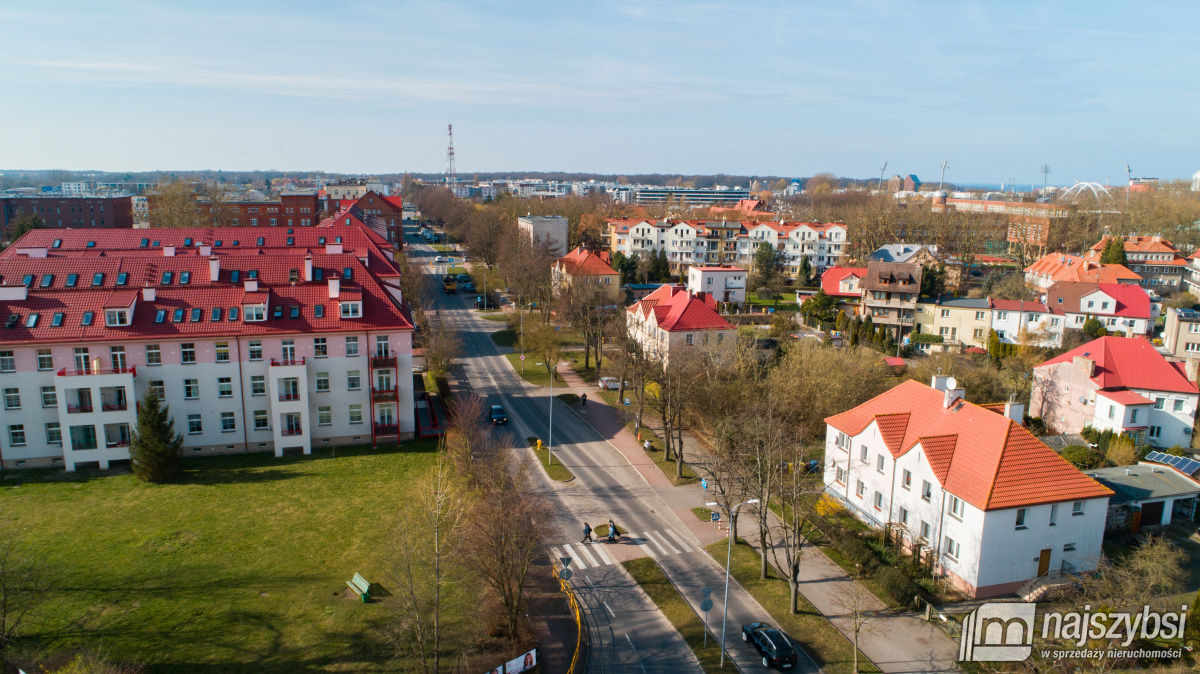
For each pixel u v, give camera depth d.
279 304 68.69
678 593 48.16
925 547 48.81
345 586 46.28
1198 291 139.88
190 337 64.44
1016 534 45.28
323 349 68.25
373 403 70.12
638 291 151.38
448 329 111.81
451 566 44.47
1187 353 92.12
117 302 64.50
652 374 73.88
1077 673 37.28
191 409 66.00
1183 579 47.25
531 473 66.00
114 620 42.00
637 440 74.50
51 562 47.81
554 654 41.69
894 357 99.94
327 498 58.66
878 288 117.69
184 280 71.19
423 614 42.72
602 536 55.47
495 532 41.00
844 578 49.78
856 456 57.25
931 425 52.84
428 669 38.47
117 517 54.59
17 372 61.44
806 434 66.00
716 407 71.62
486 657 40.53
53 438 63.38
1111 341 74.50
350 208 158.75
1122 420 68.00
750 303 144.88
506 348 112.75
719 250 183.88
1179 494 54.81
